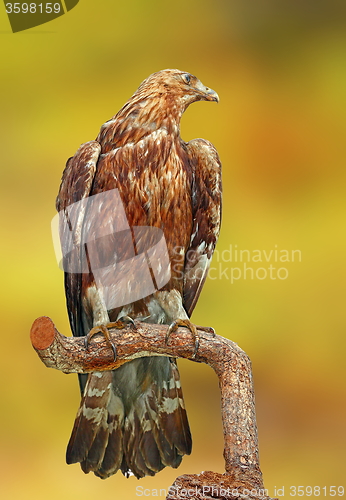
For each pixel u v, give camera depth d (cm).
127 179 820
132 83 2177
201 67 2305
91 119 2075
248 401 712
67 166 852
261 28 2378
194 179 891
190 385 1752
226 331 1859
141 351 746
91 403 818
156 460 827
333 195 2106
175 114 852
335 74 2322
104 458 820
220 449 1556
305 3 2392
